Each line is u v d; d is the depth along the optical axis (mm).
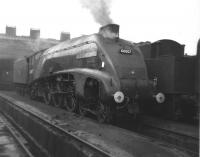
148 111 13078
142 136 8039
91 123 9680
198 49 11117
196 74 11289
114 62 10336
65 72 12523
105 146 6770
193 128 9953
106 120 10094
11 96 22266
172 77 11352
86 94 10773
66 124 9266
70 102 13062
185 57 11578
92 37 11719
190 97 11781
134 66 10648
